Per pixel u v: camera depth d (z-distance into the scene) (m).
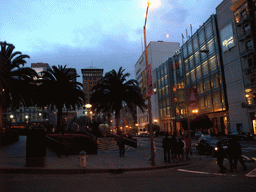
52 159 14.14
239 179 8.52
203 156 17.66
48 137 20.59
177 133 63.91
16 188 7.07
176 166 12.90
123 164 12.82
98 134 29.80
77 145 17.88
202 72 51.59
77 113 89.50
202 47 51.44
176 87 64.62
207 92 49.59
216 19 46.31
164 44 84.88
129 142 27.73
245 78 37.69
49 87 31.94
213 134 46.88
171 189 7.03
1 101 25.78
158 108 77.19
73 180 8.64
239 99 39.28
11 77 29.05
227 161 14.34
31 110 106.19
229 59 41.94
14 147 19.55
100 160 14.62
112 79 32.38
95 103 33.22
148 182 8.27
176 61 65.00
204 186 7.41
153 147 13.04
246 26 37.44
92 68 160.50
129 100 32.38
